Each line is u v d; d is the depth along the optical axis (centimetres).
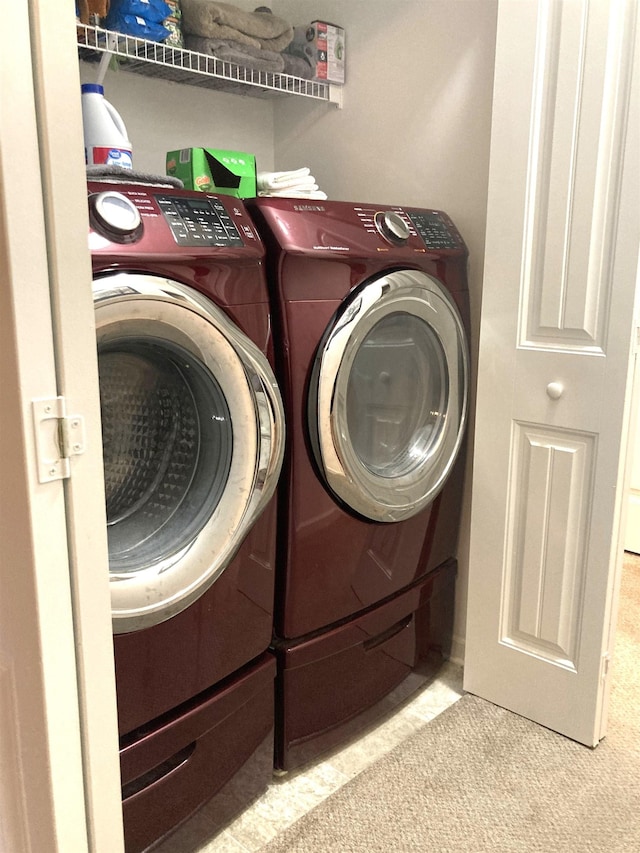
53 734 80
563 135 151
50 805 82
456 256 173
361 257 148
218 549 128
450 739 170
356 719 170
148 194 121
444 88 181
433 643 192
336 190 212
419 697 188
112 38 158
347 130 205
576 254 153
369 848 138
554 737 170
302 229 140
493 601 179
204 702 134
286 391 140
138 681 121
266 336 134
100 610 83
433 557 185
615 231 146
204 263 121
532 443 166
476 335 186
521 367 165
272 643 152
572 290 154
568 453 160
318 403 142
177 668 127
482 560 179
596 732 166
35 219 71
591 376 154
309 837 141
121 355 123
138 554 125
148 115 193
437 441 177
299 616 151
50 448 75
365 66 198
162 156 198
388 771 159
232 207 134
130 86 189
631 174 142
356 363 160
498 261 165
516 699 179
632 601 237
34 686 79
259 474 133
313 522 148
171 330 117
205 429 137
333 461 146
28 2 68
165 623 124
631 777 157
